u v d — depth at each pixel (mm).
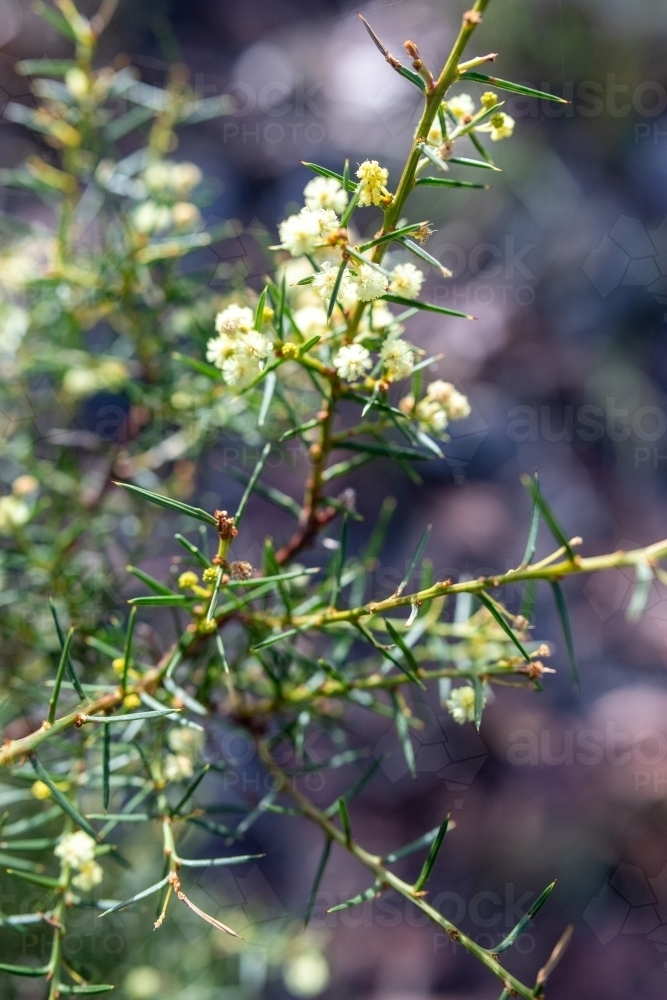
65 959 510
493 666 513
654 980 1127
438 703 701
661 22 1473
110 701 509
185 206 624
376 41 467
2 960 654
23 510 591
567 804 1220
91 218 651
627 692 1280
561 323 1430
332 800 1179
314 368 502
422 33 1458
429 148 464
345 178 472
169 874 491
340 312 510
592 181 1480
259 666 583
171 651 521
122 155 1158
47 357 626
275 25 1578
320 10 1611
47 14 613
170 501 479
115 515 659
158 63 1446
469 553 1277
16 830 540
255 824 1149
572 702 1273
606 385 1403
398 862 1166
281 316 492
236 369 488
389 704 843
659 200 1481
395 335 500
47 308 638
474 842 1193
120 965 691
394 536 1281
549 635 1297
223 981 730
